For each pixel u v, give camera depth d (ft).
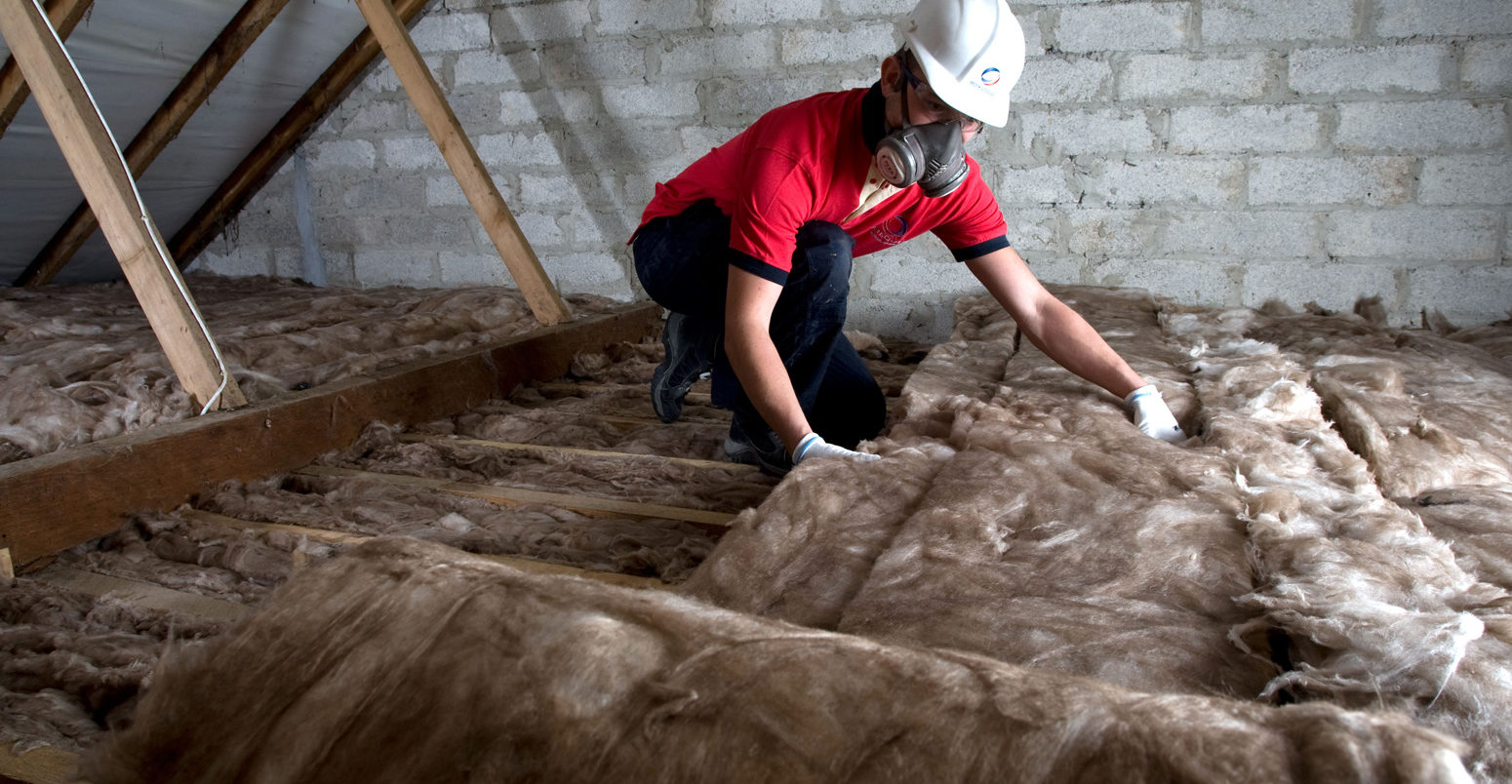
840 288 5.99
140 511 6.17
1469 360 7.97
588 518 6.19
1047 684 2.19
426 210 14.28
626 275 13.64
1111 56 11.08
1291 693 2.91
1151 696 2.13
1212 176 11.10
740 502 6.36
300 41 12.50
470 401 9.21
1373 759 1.82
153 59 11.19
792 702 2.19
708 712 2.20
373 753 2.40
